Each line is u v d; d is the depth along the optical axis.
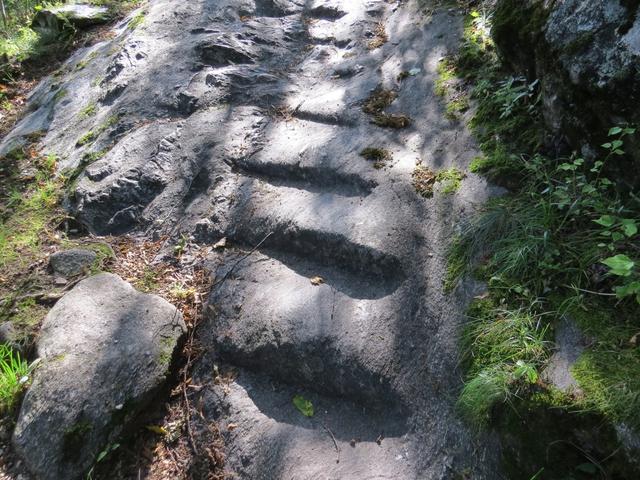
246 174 3.78
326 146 3.64
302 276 3.06
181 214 3.68
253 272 3.19
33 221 3.92
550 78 2.77
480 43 3.89
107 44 5.83
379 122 3.71
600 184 2.56
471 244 2.72
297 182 3.59
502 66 3.48
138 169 3.92
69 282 3.38
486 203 2.86
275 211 3.38
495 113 3.29
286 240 3.23
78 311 3.01
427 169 3.22
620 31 2.39
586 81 2.50
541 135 2.95
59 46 6.62
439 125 3.51
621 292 2.08
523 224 2.62
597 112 2.50
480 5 4.36
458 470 2.17
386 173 3.28
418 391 2.43
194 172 3.85
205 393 2.78
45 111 5.28
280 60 4.84
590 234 2.45
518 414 2.08
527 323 2.29
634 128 2.34
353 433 2.42
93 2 7.19
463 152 3.22
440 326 2.56
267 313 2.86
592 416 1.91
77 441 2.50
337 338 2.61
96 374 2.67
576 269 2.35
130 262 3.48
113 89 4.80
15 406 2.72
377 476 2.24
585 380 1.99
